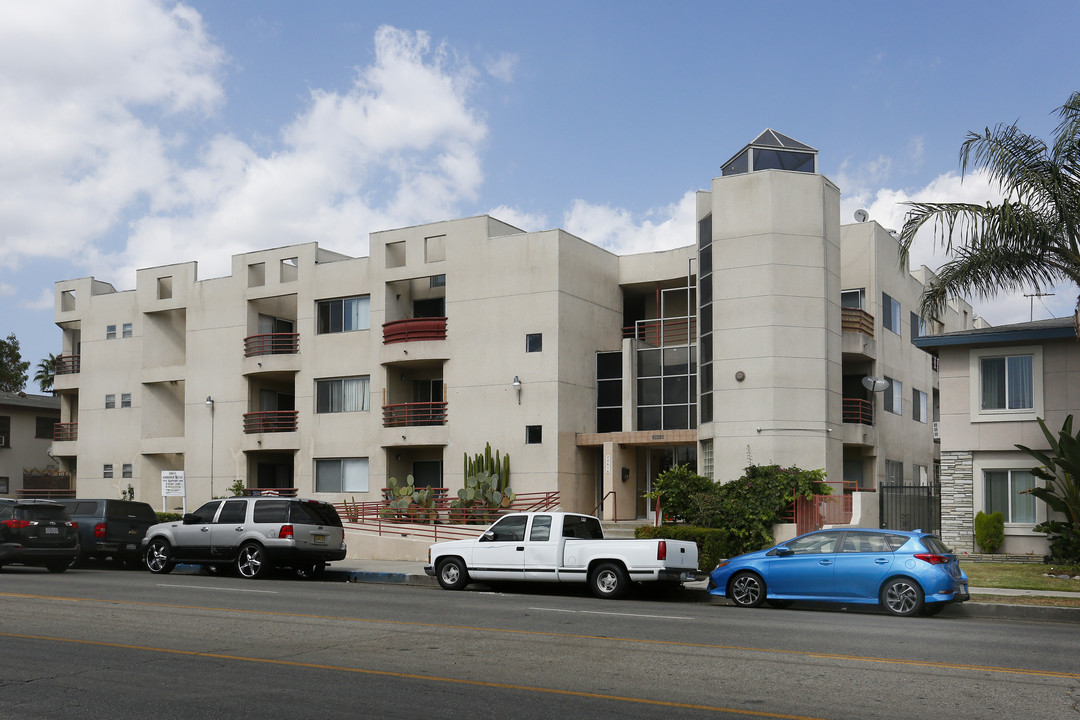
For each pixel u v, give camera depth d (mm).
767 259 32781
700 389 34844
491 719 8250
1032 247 22266
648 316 41656
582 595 21094
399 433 38938
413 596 19016
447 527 32906
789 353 32406
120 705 8750
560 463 36125
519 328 37281
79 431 49250
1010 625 15625
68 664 10750
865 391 36906
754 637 13172
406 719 8242
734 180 33625
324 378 41469
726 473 32562
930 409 44281
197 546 24594
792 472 27266
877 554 17266
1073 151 21594
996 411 26500
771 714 8453
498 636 13062
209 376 44594
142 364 47375
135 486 46938
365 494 39750
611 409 38625
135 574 24406
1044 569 22969
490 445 37344
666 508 27438
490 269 38188
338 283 41562
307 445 41375
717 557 24484
